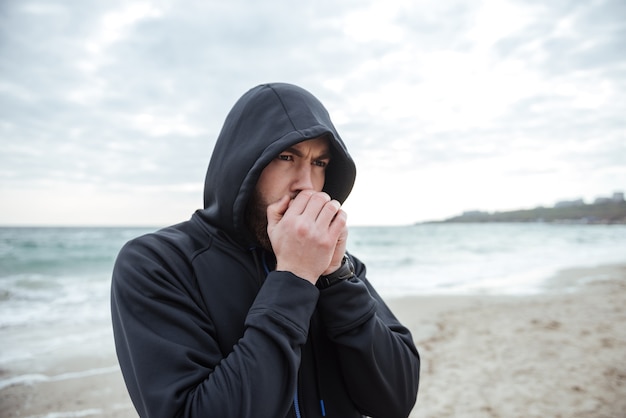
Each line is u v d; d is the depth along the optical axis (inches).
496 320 274.2
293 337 34.9
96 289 465.4
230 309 40.7
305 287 36.9
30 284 509.4
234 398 31.4
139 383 34.0
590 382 163.5
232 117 46.6
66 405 154.6
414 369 45.6
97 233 2034.9
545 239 1702.8
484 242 1505.9
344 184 51.8
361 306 41.2
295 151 42.5
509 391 160.4
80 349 222.1
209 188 47.5
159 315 36.5
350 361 40.5
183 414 31.9
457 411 146.8
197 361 35.1
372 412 43.1
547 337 227.6
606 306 305.4
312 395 41.5
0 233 1987.0
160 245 42.4
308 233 37.4
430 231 2677.2
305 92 47.2
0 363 199.2
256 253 45.9
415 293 398.9
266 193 42.4
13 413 147.6
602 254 900.0
